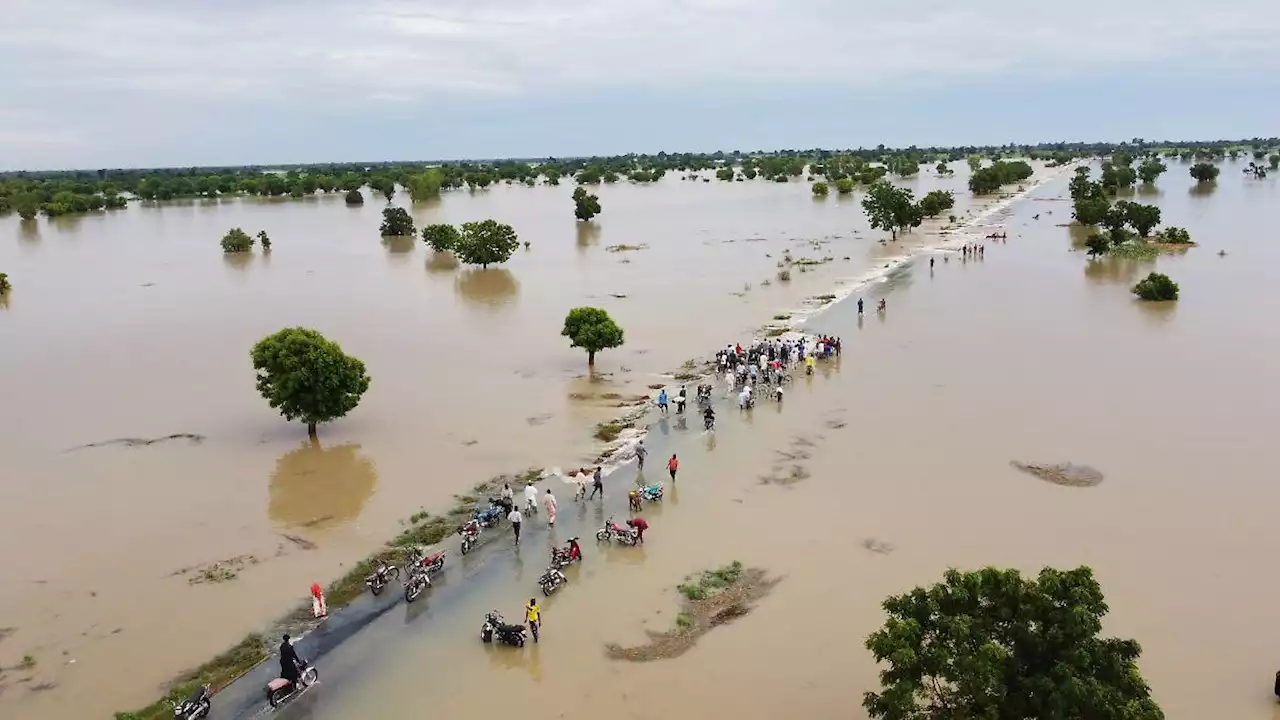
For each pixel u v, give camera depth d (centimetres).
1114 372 4022
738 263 7688
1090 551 2320
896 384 3903
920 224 10150
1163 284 5591
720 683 1786
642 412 3591
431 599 2153
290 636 1992
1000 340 4678
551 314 5650
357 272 7662
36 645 1970
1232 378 3878
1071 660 1343
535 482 2888
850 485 2792
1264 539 2369
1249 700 1708
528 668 1848
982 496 2683
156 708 1734
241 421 3550
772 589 2159
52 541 2486
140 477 2959
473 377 4156
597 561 2333
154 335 5209
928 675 1555
